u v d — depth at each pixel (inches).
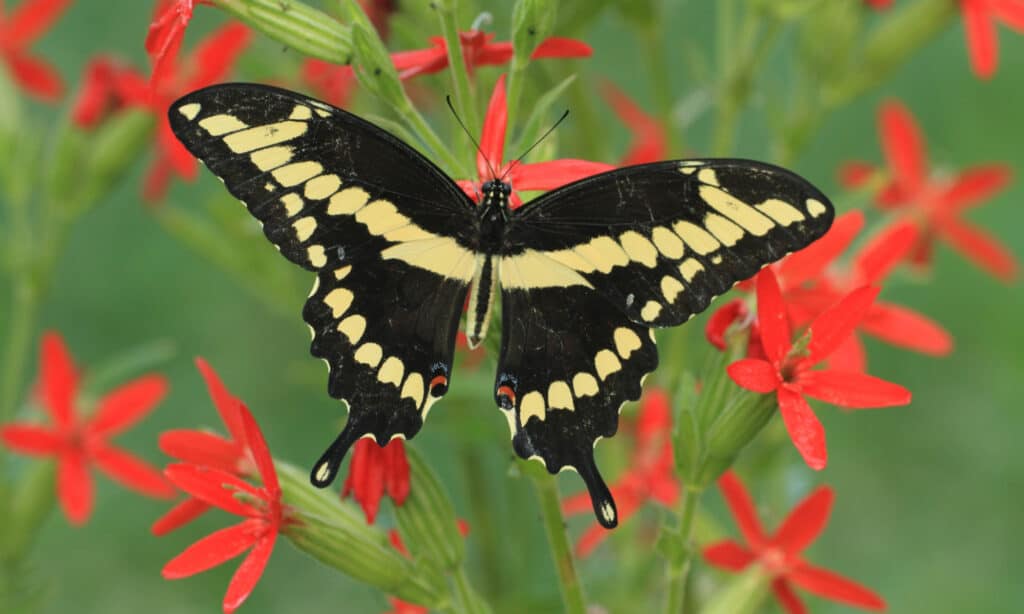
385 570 32.2
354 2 31.9
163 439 32.4
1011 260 37.7
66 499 36.2
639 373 32.3
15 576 36.3
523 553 35.3
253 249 36.2
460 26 33.6
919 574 39.9
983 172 37.4
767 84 36.4
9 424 36.5
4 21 38.1
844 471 40.6
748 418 31.9
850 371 31.8
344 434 32.0
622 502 34.8
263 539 31.7
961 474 40.4
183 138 31.3
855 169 38.0
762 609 35.3
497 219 32.3
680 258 31.8
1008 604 39.4
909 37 35.7
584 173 31.4
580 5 34.7
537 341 32.4
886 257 33.7
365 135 32.0
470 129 32.0
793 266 32.6
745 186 31.4
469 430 34.2
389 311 32.4
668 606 32.4
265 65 36.5
